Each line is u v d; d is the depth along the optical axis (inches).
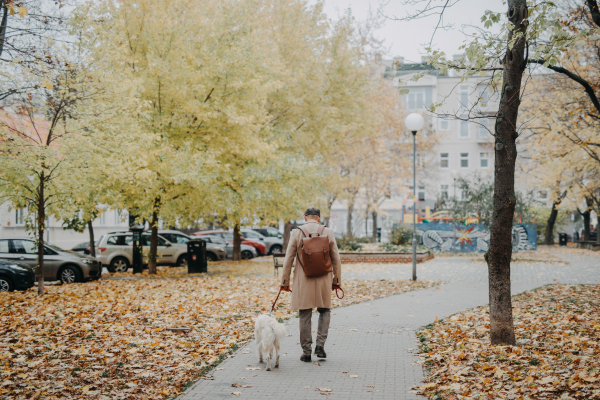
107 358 255.0
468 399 190.7
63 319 356.2
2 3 392.2
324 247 246.5
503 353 249.9
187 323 347.3
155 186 626.8
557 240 1740.9
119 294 499.5
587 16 456.8
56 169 475.8
